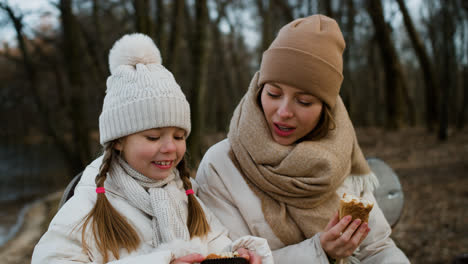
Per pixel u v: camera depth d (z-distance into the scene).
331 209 1.71
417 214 5.88
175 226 1.42
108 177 1.51
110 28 9.67
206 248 1.45
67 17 9.05
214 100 24.72
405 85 18.75
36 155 16.58
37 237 6.78
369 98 28.25
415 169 8.74
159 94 1.38
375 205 1.87
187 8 11.80
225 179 1.75
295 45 1.55
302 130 1.65
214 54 21.22
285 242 1.66
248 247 1.46
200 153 7.33
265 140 1.66
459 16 12.85
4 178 13.82
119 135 1.40
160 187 1.51
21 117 13.54
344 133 1.73
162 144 1.42
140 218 1.43
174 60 7.78
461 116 15.27
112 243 1.33
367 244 1.79
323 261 1.49
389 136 13.21
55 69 10.07
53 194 11.16
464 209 5.83
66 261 1.25
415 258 4.47
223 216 1.72
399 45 21.52
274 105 1.62
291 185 1.62
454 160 9.07
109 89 1.47
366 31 19.97
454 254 4.40
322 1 11.23
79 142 9.45
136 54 1.49
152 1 7.49
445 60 11.98
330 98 1.61
